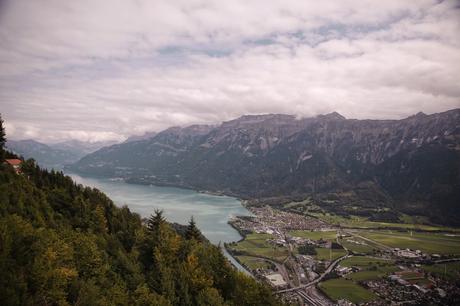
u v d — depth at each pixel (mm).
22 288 38375
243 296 69312
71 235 63969
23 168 107500
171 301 60062
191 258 71188
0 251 40031
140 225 98500
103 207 96562
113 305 49062
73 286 48969
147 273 67875
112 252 71500
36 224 63844
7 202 65188
